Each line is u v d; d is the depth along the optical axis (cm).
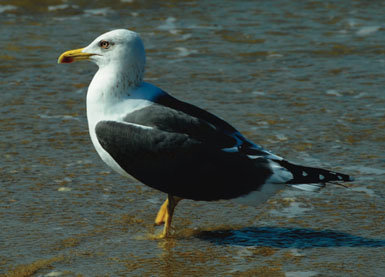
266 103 1609
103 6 2303
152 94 1056
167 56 1912
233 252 1002
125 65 1046
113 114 1038
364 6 2350
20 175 1242
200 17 2236
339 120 1515
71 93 1666
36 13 2228
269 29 2141
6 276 921
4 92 1650
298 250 1005
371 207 1138
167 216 1053
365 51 1973
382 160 1318
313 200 1170
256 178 1002
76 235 1045
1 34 2044
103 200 1163
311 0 2392
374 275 925
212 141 1006
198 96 1644
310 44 2025
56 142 1392
